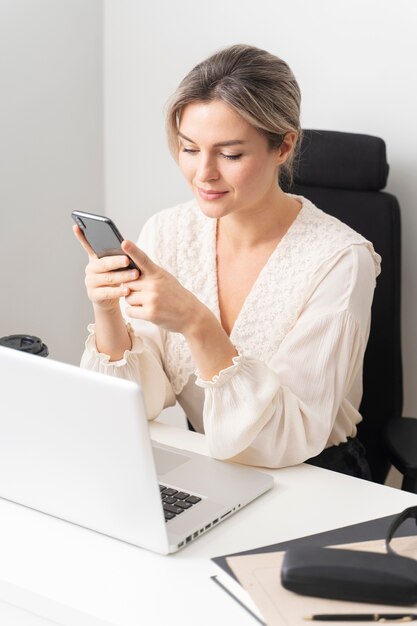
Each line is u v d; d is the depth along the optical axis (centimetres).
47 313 284
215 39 262
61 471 141
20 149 263
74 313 294
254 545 141
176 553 139
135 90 280
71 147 280
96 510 141
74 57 273
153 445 171
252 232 189
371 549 137
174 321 160
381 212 219
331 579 122
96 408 131
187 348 193
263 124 165
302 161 222
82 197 289
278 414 166
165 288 158
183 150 174
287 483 162
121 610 126
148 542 138
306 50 247
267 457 166
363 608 122
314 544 139
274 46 252
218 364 163
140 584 132
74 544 141
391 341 222
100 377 129
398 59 234
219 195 171
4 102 254
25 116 262
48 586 131
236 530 146
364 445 225
